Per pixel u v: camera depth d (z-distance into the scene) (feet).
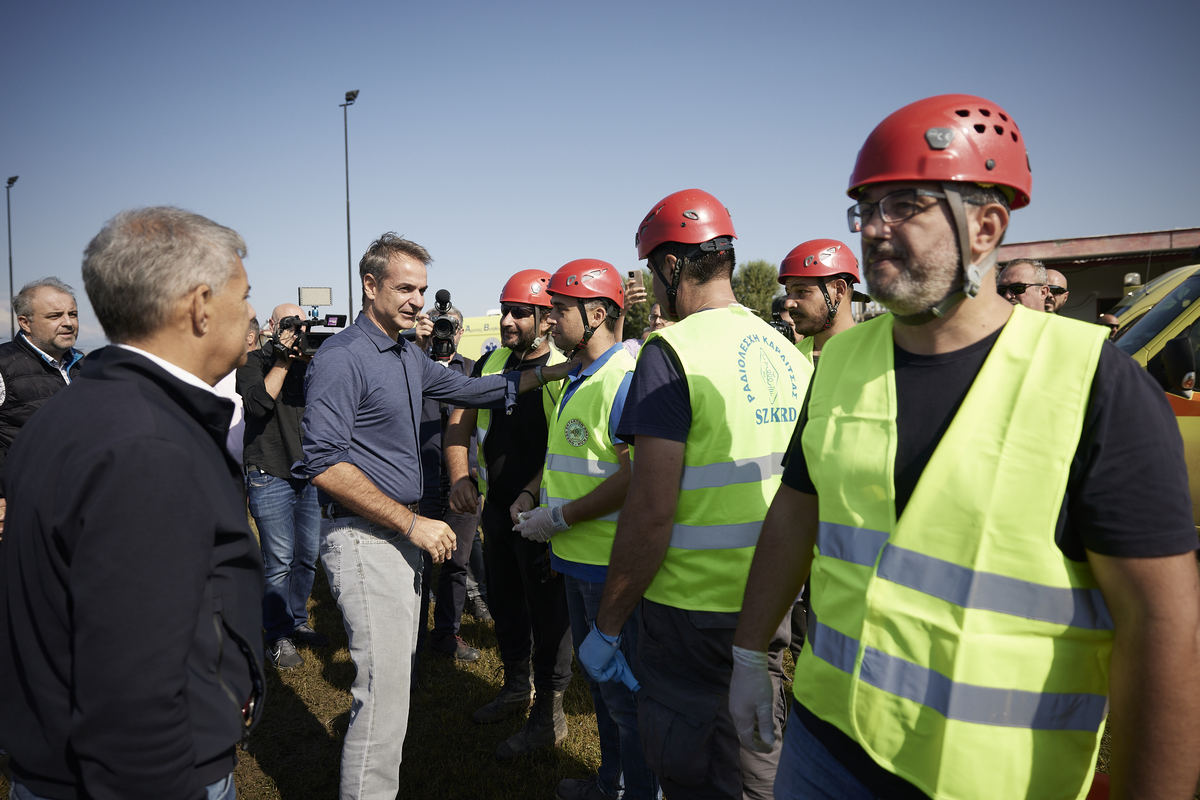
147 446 3.63
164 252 4.06
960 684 3.42
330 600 16.89
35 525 3.66
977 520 3.43
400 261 7.88
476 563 15.65
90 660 3.44
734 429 5.69
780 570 4.76
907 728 3.62
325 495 7.86
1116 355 3.32
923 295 3.62
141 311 4.08
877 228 3.71
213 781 4.00
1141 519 3.07
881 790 3.77
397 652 7.67
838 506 4.05
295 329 12.92
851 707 3.85
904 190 3.63
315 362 7.61
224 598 4.18
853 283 12.06
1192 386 12.28
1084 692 3.42
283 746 10.53
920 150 3.56
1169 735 3.06
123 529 3.49
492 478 10.84
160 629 3.54
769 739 4.88
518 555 10.11
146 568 3.52
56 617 3.68
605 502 7.55
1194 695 3.04
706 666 5.67
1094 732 3.47
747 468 5.73
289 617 13.47
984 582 3.41
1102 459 3.17
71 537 3.55
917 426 3.77
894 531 3.72
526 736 10.16
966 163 3.53
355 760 7.49
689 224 6.19
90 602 3.44
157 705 3.53
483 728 10.94
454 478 11.82
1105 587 3.23
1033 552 3.32
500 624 11.19
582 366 8.98
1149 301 15.34
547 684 10.13
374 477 7.77
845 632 3.95
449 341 12.17
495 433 10.87
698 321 5.90
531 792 9.26
